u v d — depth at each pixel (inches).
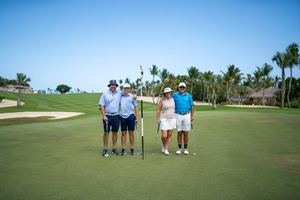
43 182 252.5
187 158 343.3
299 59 2470.5
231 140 468.4
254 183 249.0
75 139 483.5
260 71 3356.3
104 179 260.5
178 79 2992.1
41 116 1099.3
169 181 255.0
